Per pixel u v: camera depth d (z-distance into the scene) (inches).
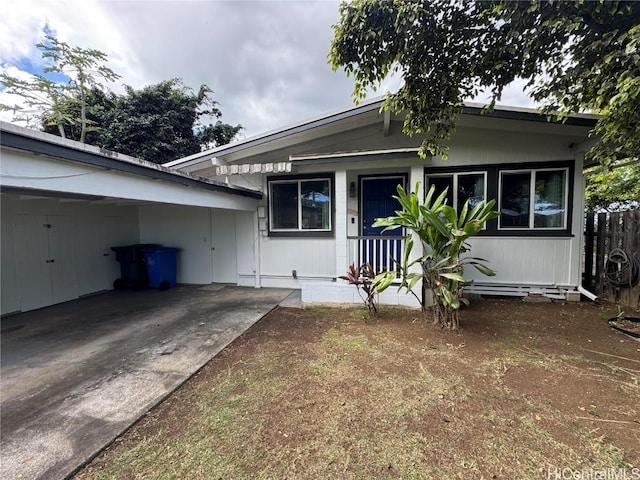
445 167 227.9
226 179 256.2
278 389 102.7
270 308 205.6
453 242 147.6
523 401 92.5
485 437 77.2
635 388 98.2
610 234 207.9
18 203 205.6
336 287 210.7
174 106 510.0
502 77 137.0
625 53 93.4
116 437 80.0
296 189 262.7
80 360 128.8
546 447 73.1
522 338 143.3
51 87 344.5
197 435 80.4
